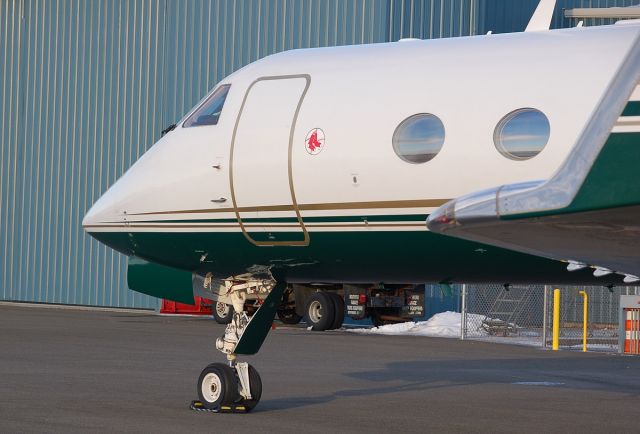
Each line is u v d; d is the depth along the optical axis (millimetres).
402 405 41250
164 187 37750
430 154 31781
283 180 34781
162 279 41438
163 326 88125
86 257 117062
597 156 18062
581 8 108125
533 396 45219
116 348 64625
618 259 21453
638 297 71000
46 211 119438
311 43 106562
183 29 113250
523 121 30422
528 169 30203
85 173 117688
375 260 34688
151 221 38156
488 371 55906
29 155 120750
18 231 120812
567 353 70688
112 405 39562
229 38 110875
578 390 47906
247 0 110062
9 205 121375
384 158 32625
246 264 37500
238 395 38469
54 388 44312
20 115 121250
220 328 87000
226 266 38125
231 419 36812
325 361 59656
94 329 81875
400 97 32719
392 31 103188
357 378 50969
